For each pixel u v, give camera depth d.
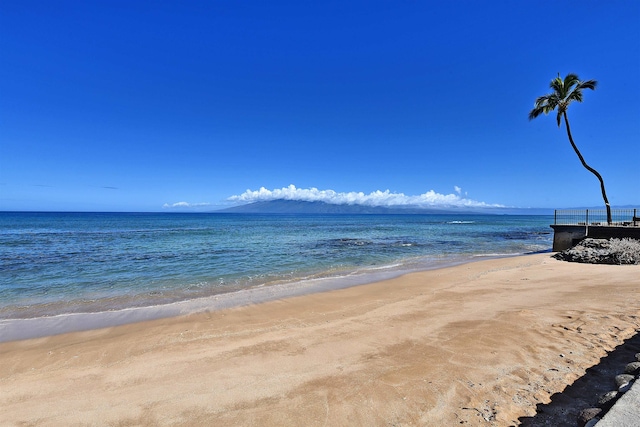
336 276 13.41
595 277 10.80
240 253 21.00
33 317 8.27
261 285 11.80
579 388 3.58
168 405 3.98
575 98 23.41
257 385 4.36
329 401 3.84
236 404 3.91
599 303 7.21
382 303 8.74
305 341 5.98
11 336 6.97
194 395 4.18
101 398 4.23
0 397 4.38
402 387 4.01
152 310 8.74
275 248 23.98
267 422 3.50
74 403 4.14
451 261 17.83
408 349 5.28
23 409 4.05
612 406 2.45
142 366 5.21
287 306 8.84
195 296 10.31
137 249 23.19
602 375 3.84
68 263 16.92
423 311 7.59
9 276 13.61
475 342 5.33
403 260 18.30
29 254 20.52
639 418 2.29
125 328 7.35
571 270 12.60
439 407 3.51
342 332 6.39
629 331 5.25
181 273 14.21
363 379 4.32
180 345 6.11
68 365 5.39
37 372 5.16
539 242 30.48
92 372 5.08
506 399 3.51
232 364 5.11
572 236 19.55
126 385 4.57
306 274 14.03
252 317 7.87
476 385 3.89
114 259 18.31
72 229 49.28
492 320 6.44
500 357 4.66
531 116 25.45
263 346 5.83
